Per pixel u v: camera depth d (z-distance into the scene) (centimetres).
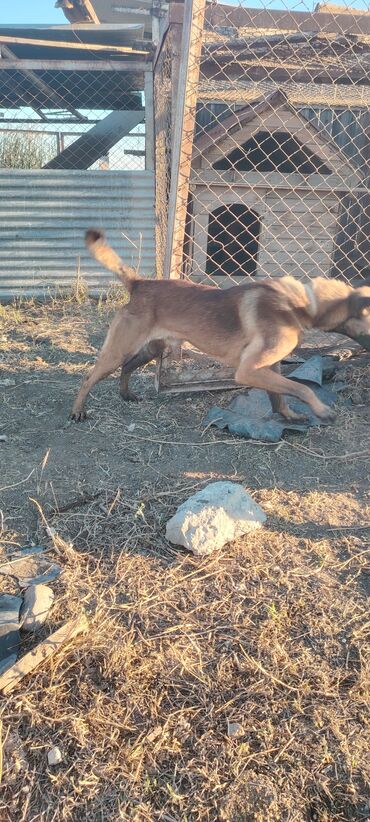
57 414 404
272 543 273
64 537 271
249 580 250
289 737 184
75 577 246
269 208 588
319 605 237
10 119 950
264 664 209
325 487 322
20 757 176
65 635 210
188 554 263
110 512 290
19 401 424
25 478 318
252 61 573
